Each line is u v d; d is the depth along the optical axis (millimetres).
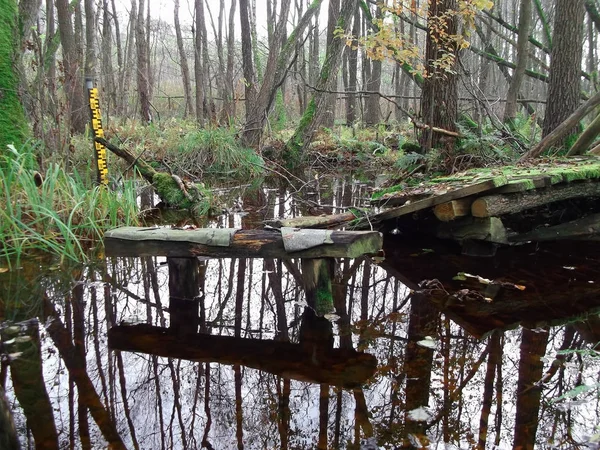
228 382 2426
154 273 4219
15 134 4902
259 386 2379
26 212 4246
